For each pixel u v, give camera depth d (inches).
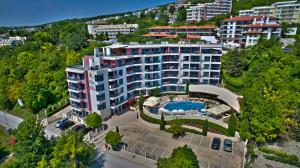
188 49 3029.0
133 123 2482.8
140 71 2933.1
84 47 5502.0
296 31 4963.1
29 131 1566.2
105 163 1786.4
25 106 3221.0
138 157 1856.5
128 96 2886.3
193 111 2463.1
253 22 4972.9
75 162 1496.1
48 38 6461.6
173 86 3164.4
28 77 3737.7
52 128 2487.7
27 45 5457.7
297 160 1702.8
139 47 2883.9
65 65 3986.2
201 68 3056.1
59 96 3292.3
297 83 2271.2
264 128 1834.4
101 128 2356.1
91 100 2539.4
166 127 2315.5
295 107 2027.6
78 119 2549.2
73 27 7859.3
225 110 2397.9
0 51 5344.5
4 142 2407.7
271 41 3533.5
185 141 2074.3
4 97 3373.5
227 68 3206.2
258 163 1697.8
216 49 2982.3
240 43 4911.4
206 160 1771.7
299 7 6097.4
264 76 2485.2
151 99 2731.3
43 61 4200.3
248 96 2159.2
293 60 2610.7
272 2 7790.4
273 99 2118.6
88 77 2466.8
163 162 1355.8
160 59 3002.0
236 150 1910.7
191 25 6624.0
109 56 2689.5
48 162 1493.6
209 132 2174.0
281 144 1945.1
